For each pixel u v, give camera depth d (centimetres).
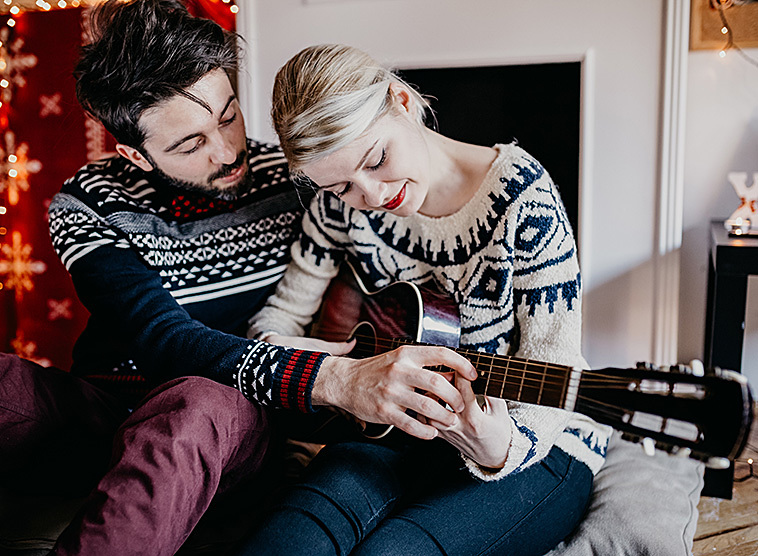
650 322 182
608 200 179
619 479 139
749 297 192
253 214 145
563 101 178
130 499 93
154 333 125
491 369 106
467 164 121
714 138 186
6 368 124
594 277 183
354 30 191
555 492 114
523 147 182
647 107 173
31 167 225
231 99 127
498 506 108
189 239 143
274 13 197
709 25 179
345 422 126
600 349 186
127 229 139
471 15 180
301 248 145
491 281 120
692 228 192
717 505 147
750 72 180
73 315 230
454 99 186
